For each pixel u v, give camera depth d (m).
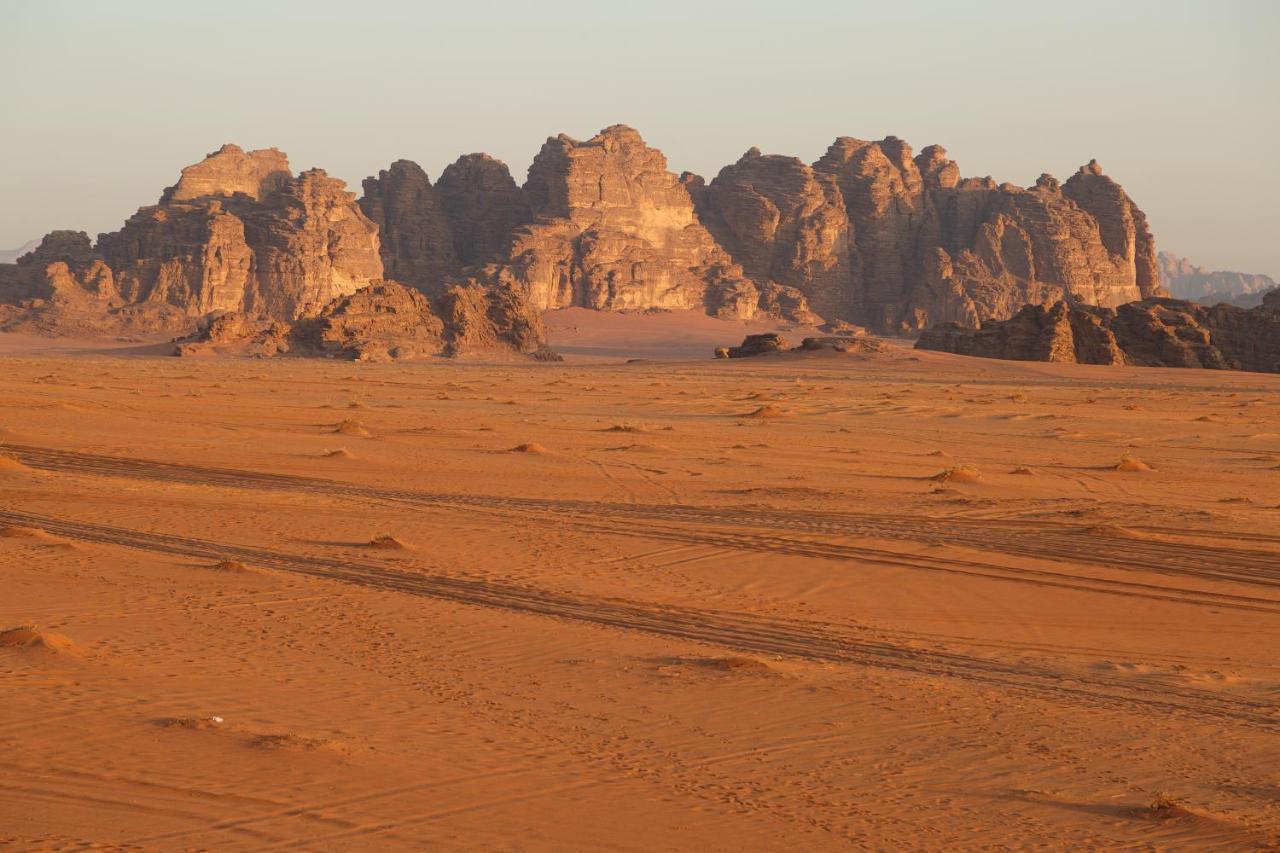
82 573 31.30
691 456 67.88
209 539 38.12
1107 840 16.50
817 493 53.03
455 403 113.81
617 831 16.14
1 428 65.75
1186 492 58.03
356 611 28.73
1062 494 55.84
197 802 16.45
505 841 15.63
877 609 31.70
